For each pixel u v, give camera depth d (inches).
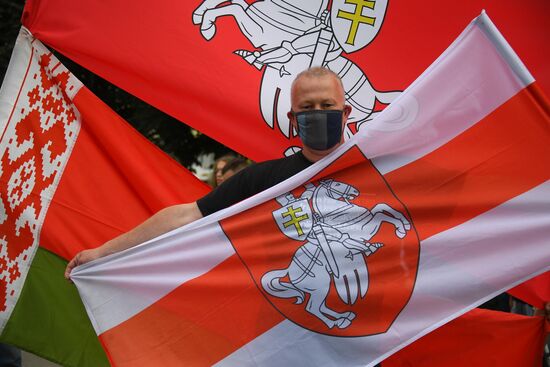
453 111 137.6
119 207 165.8
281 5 168.2
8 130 165.6
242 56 167.9
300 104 134.6
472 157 137.5
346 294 135.6
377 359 134.9
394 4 167.2
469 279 135.9
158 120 331.6
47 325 163.9
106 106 166.1
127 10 167.3
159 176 166.4
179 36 167.6
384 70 167.5
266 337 135.8
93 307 138.2
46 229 164.2
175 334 136.7
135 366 135.9
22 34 167.8
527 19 165.2
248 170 141.7
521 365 157.9
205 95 167.6
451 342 158.7
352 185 137.3
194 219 141.0
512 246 136.4
